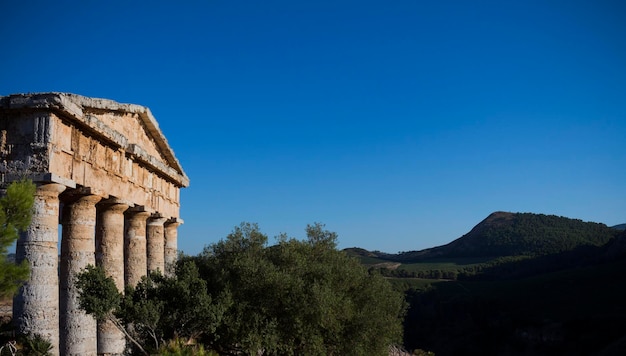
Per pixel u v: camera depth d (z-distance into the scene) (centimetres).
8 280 1573
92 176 2562
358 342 3222
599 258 15150
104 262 2825
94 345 2472
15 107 2138
